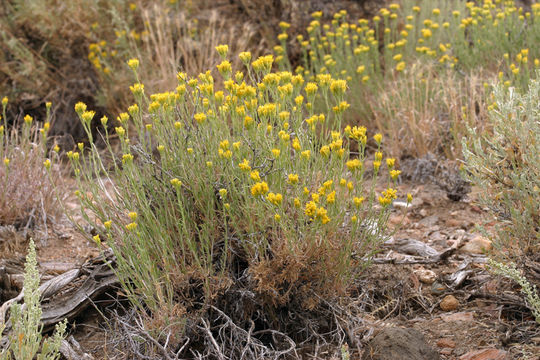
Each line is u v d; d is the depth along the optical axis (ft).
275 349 9.40
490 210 10.52
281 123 9.84
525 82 15.66
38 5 20.38
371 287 10.67
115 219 10.14
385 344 8.65
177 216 9.95
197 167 9.76
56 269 12.18
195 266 9.48
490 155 10.47
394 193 9.36
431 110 16.81
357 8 22.52
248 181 9.14
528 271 9.68
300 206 8.79
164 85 19.02
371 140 17.56
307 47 20.71
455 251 12.26
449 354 9.11
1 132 13.88
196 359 8.89
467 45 18.72
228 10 23.13
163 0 22.85
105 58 20.40
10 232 13.21
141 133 10.30
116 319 9.73
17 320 8.26
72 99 20.04
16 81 20.52
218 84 19.02
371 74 18.94
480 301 10.37
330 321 9.73
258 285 9.14
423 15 21.18
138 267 9.32
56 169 15.03
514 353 8.87
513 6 20.40
